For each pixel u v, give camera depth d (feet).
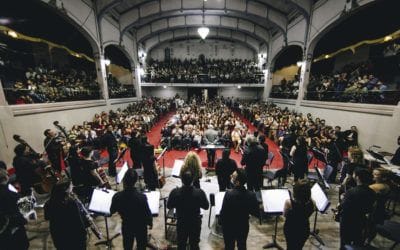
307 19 39.68
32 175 12.86
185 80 69.41
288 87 55.88
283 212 8.70
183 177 7.93
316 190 9.93
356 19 32.27
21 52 36.32
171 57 82.79
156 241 11.00
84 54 40.16
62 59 47.34
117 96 50.85
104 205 9.32
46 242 10.91
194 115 40.42
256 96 84.02
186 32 68.69
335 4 32.01
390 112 21.58
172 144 29.14
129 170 7.93
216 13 48.88
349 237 8.40
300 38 43.62
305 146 14.87
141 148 14.80
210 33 70.59
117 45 48.55
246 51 82.33
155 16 47.88
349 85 31.07
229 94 86.28
